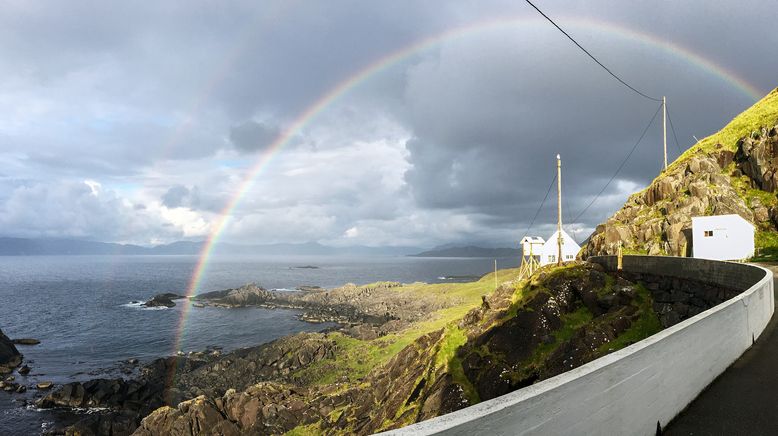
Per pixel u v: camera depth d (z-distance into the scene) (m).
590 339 28.92
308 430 40.19
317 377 55.69
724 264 25.17
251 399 44.41
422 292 125.62
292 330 98.31
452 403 30.19
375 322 100.38
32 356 76.81
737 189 55.59
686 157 67.94
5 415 48.84
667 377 7.88
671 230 53.72
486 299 41.91
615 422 6.10
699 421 8.08
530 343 31.98
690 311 28.12
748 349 12.98
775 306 20.06
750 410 8.56
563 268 39.69
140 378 63.34
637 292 33.03
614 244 58.69
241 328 102.00
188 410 42.00
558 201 47.22
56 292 185.12
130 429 44.81
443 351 37.81
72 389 52.31
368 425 35.56
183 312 127.75
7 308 136.38
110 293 181.75
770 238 48.41
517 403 4.41
